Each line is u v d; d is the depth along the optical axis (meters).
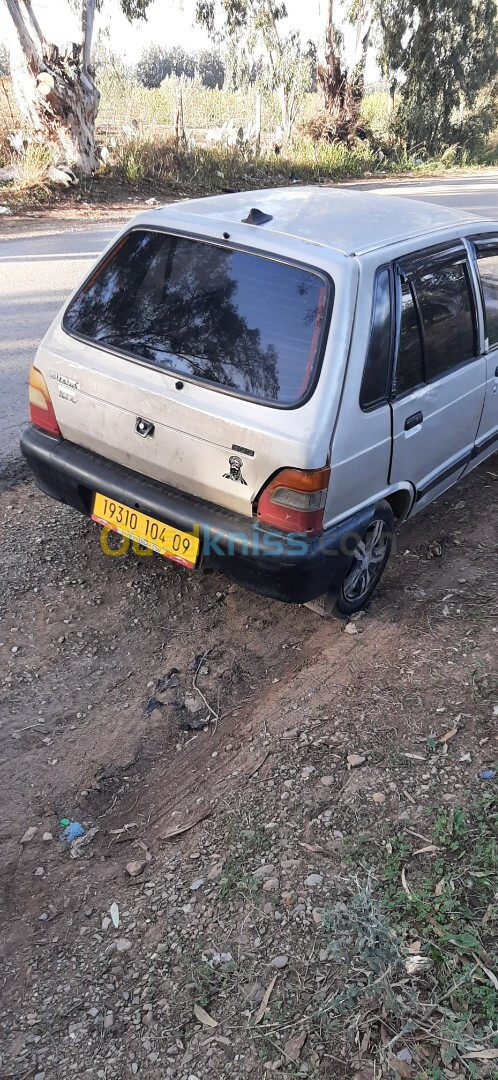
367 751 3.09
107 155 16.34
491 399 4.76
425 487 4.22
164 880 2.63
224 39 21.30
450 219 4.32
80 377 3.59
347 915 2.41
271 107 23.98
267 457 3.08
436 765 3.02
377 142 25.16
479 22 27.72
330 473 3.14
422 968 2.28
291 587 3.30
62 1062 2.12
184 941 2.42
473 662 3.59
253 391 3.16
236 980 2.28
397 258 3.55
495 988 2.23
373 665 3.61
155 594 4.10
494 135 31.41
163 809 2.93
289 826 2.78
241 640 3.83
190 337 3.38
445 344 4.03
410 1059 2.08
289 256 3.29
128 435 3.49
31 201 14.20
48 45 14.52
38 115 15.01
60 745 3.19
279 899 2.51
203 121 23.69
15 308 8.51
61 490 3.90
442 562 4.50
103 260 3.80
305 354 3.14
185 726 3.31
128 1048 2.14
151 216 3.74
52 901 2.58
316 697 3.42
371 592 4.07
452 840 2.69
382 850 2.67
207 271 3.45
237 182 18.30
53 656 3.64
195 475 3.33
